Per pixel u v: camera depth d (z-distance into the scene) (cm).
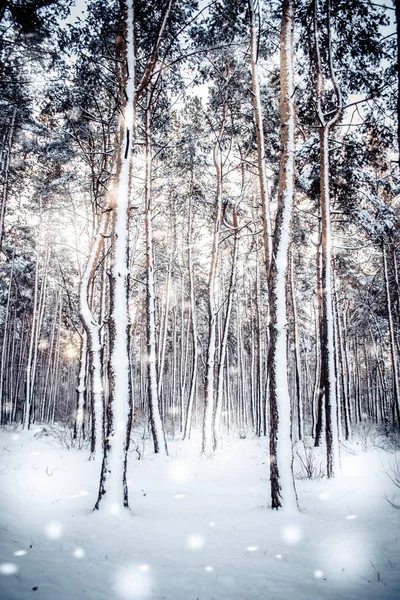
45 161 1535
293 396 3519
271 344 658
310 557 396
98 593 295
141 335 3272
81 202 1505
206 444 1325
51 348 3000
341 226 1590
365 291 2288
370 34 935
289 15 718
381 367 2670
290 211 684
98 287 1925
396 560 380
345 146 1158
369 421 2991
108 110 1151
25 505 563
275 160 1452
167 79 1199
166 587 316
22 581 301
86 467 941
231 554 405
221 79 1392
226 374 2900
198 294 2744
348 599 302
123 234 629
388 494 688
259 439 1823
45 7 797
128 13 654
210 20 984
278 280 671
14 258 2394
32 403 2367
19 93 1000
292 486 601
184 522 533
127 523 501
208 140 1667
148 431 1972
